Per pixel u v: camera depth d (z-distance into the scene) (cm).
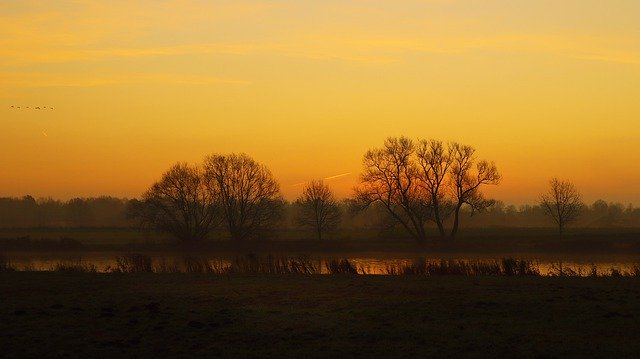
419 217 7588
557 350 1384
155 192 7294
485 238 7750
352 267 3356
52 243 7544
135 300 2084
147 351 1406
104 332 1576
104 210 16862
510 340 1484
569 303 1961
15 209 16312
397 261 5634
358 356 1361
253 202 7525
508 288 2347
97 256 6381
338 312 1852
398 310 1878
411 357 1349
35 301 2064
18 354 1374
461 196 7494
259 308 1920
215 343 1475
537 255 6300
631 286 2406
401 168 7450
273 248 7206
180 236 7275
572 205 8619
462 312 1838
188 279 2725
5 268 3478
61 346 1443
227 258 5956
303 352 1393
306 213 9081
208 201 7406
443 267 3238
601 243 6931
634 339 1482
